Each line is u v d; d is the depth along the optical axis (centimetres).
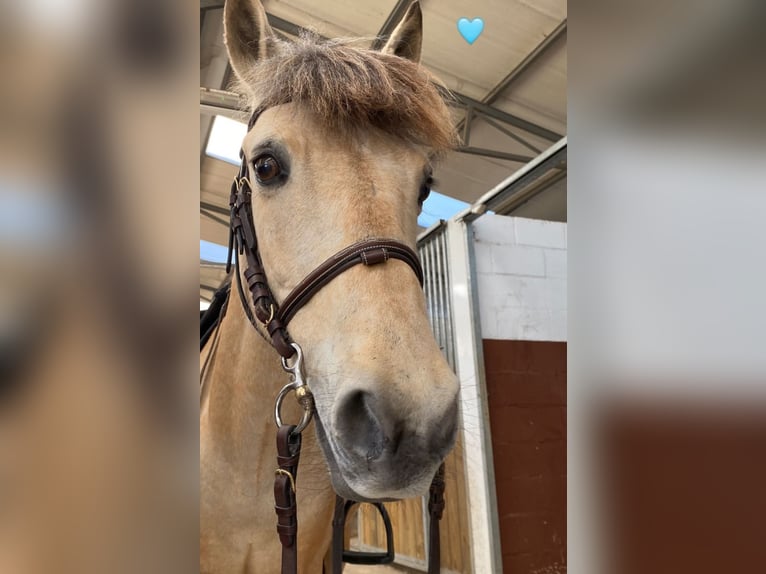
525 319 334
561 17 345
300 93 93
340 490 77
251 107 110
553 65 389
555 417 327
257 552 108
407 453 70
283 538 79
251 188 101
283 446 81
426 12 354
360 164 92
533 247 347
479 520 292
